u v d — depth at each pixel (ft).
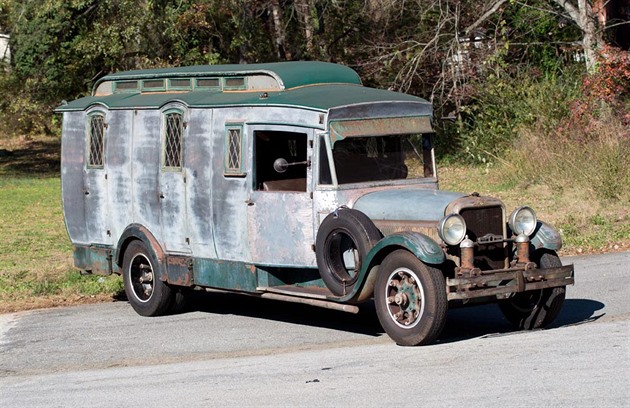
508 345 36.11
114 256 50.83
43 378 36.73
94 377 36.19
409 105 42.47
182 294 48.32
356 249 38.52
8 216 96.63
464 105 113.80
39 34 134.92
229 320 46.26
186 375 35.24
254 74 45.16
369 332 41.47
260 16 132.36
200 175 45.39
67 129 53.78
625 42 116.67
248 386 32.68
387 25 120.57
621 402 27.71
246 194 42.91
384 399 29.68
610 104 95.76
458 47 106.73
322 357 36.45
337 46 128.67
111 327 46.09
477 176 103.96
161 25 126.52
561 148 94.22
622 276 52.31
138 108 49.11
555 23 116.57
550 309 39.27
